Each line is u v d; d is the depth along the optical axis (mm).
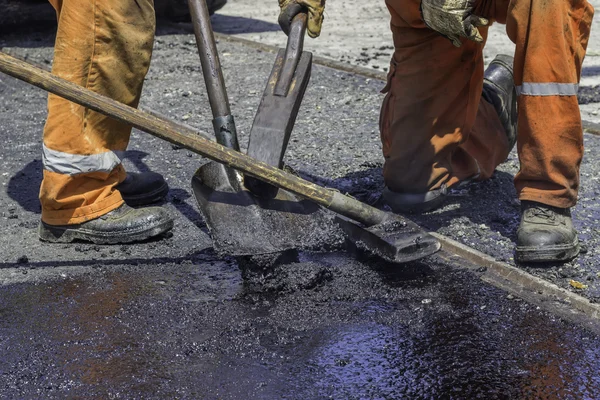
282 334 2684
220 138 3143
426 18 3059
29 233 3578
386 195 3676
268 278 2998
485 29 3475
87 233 3424
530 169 3098
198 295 2963
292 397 2338
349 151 4574
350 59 7117
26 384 2420
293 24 3250
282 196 3158
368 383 2402
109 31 3258
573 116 3008
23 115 5512
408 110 3479
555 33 2922
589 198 3744
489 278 3049
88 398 2348
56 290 3020
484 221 3531
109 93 3346
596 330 2660
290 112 3129
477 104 3553
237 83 6281
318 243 3018
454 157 3734
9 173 4344
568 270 3033
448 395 2336
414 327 2711
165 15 8922
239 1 11039
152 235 3410
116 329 2730
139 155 4582
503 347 2580
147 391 2377
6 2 8367
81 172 3354
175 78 6547
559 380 2396
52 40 8125
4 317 2824
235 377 2443
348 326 2727
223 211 3066
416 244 2949
